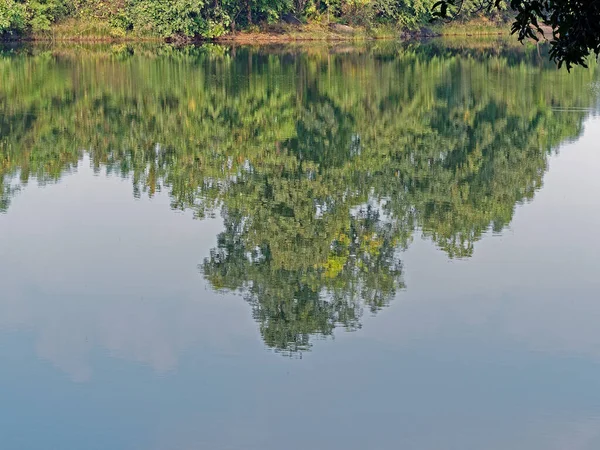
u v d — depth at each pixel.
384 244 16.77
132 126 28.92
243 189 21.05
